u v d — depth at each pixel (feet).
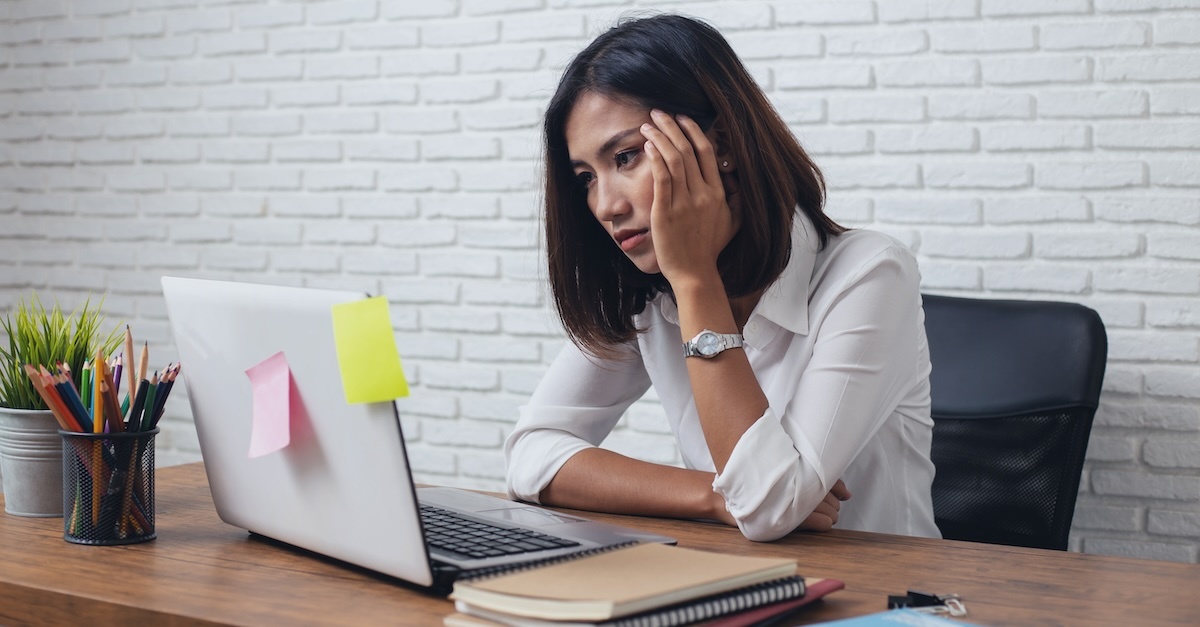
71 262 11.29
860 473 5.03
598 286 5.08
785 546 4.05
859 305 4.59
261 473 3.77
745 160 4.61
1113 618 3.07
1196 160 7.64
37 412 4.34
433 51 9.82
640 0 9.11
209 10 10.61
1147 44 7.70
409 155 9.95
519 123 9.54
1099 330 6.28
